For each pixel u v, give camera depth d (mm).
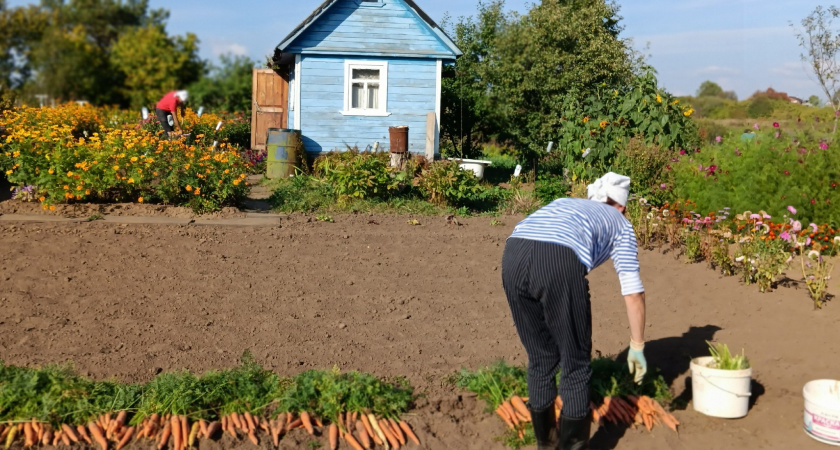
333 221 9562
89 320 5586
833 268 7172
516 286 3592
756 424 4164
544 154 16828
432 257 7859
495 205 11727
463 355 5172
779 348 5230
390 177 11461
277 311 6012
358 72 16125
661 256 7992
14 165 9383
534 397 3740
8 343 5031
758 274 6645
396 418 4152
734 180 9148
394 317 5980
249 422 3945
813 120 9609
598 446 3945
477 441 4023
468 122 19078
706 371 4223
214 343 5246
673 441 4004
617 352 5238
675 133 11359
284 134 14141
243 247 7887
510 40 17516
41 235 7852
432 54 15922
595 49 17469
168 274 6832
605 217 3730
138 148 9523
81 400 3982
